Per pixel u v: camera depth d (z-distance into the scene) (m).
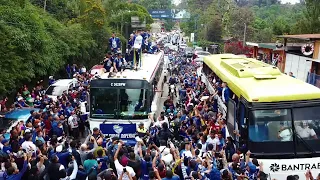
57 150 9.77
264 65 15.59
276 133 10.43
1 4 22.14
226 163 9.83
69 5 41.81
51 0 39.28
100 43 38.53
